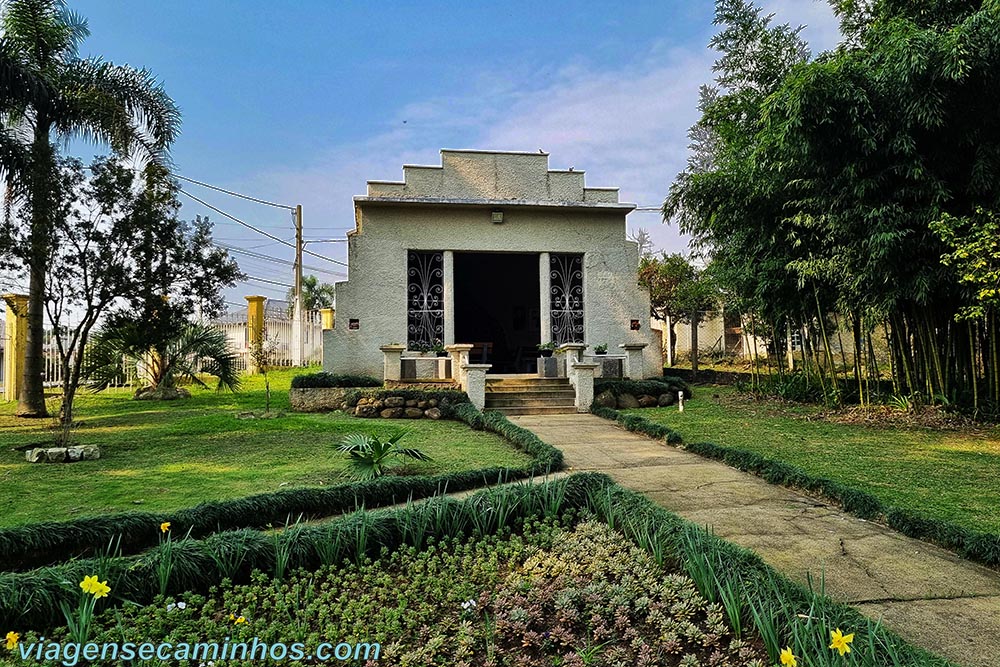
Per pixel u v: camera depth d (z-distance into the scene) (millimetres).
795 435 8242
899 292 8219
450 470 6297
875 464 6406
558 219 13891
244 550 3541
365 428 9133
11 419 10578
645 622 3080
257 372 18219
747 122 12016
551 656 2797
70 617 2826
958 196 8117
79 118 10898
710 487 5723
